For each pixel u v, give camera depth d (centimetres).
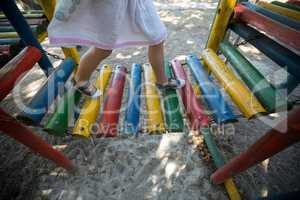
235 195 157
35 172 178
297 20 169
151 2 151
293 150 193
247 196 161
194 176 173
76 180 172
